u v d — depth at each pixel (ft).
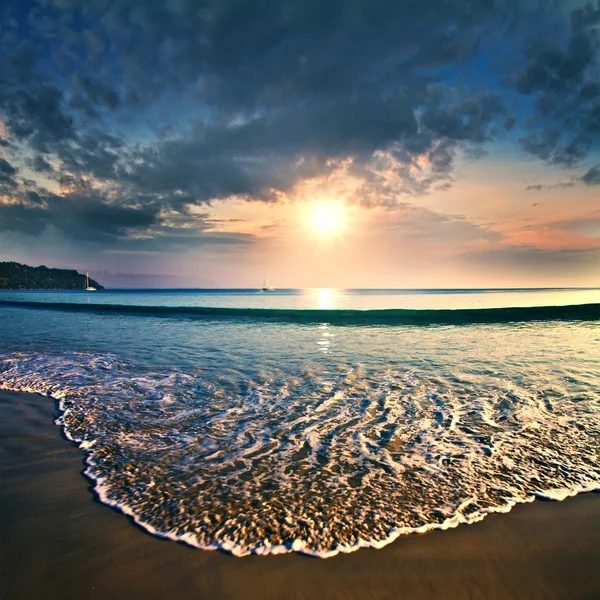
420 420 16.98
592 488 11.34
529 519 9.86
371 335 46.39
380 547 8.86
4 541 9.24
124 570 8.32
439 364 28.73
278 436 15.34
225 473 12.32
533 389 21.81
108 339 43.32
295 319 70.03
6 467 13.08
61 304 108.68
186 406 19.34
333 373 25.96
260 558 8.59
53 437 15.65
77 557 8.70
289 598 7.61
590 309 69.67
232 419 17.38
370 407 18.85
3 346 38.32
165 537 9.32
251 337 44.93
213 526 9.66
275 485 11.51
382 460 13.11
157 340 42.32
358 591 7.75
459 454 13.57
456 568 8.29
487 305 124.88
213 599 7.59
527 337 43.83
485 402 19.51
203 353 33.94
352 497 10.80
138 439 15.30
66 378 25.25
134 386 23.13
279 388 22.36
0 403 20.33
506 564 8.40
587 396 20.44
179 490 11.34
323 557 8.59
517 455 13.48
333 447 14.21
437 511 10.18
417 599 7.57
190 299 232.94
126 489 11.50
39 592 7.74
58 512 10.43
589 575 8.10
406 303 147.23
